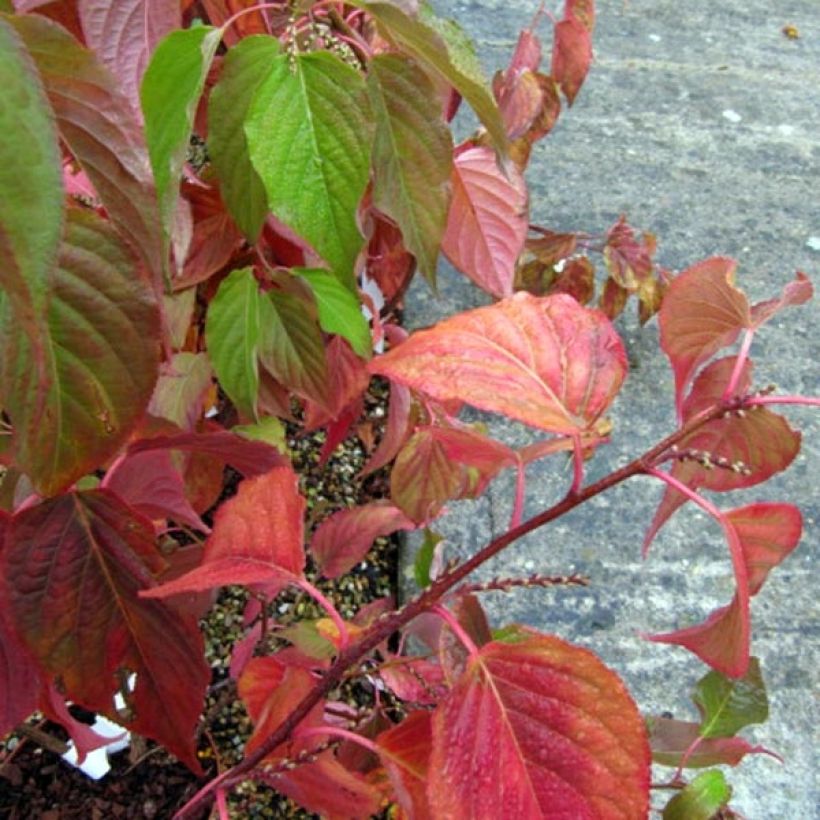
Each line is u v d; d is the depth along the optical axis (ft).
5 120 1.39
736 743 2.82
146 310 1.83
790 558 4.47
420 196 2.48
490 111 2.25
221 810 2.30
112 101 1.69
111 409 1.88
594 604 4.24
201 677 2.35
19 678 2.33
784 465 2.30
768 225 6.07
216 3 2.63
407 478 3.02
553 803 1.89
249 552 2.17
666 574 4.37
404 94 2.39
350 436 4.75
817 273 5.83
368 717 2.72
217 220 2.90
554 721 1.91
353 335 2.77
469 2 7.36
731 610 2.08
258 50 2.24
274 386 3.24
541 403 1.88
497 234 3.24
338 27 2.63
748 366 2.34
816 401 1.99
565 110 6.66
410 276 3.84
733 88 7.02
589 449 2.39
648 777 1.88
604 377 1.94
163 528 3.16
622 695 1.90
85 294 1.81
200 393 3.11
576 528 4.50
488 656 1.97
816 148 6.64
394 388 3.29
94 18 2.05
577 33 4.31
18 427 1.87
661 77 7.04
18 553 2.20
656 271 5.20
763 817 3.65
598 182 6.21
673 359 2.36
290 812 3.46
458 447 2.47
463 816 1.87
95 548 2.23
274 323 2.91
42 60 1.65
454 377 1.87
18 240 1.41
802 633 4.21
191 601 2.67
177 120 2.02
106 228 1.78
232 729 3.68
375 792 2.29
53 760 3.47
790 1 7.93
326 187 2.20
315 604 4.11
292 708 2.32
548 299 1.98
